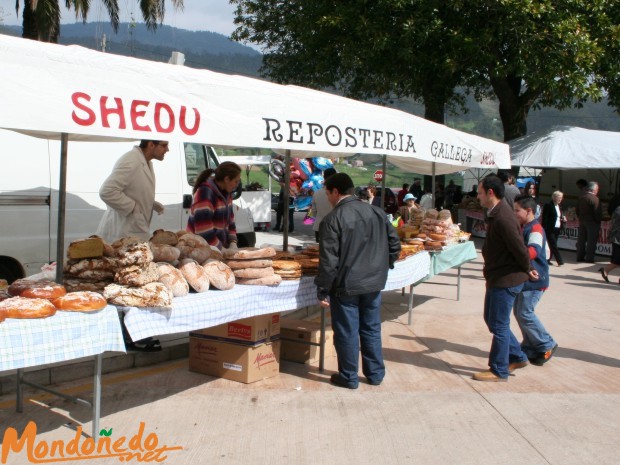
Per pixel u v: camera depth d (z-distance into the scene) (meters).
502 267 5.86
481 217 20.89
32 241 7.33
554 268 14.52
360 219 5.40
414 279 7.60
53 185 7.54
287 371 6.07
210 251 5.38
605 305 10.17
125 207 5.95
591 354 7.11
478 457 4.35
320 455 4.27
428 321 8.48
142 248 4.39
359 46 18.27
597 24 17.02
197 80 4.11
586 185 16.17
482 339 7.60
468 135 9.17
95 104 3.53
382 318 8.59
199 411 4.94
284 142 4.75
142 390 5.35
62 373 5.44
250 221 11.08
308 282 5.87
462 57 17.83
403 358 6.69
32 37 16.00
